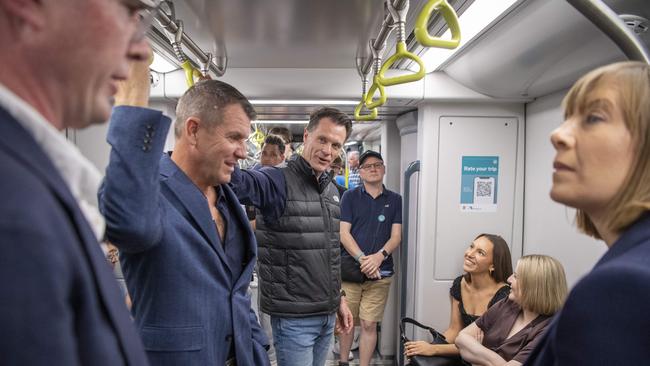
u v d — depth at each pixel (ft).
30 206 0.84
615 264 1.31
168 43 5.16
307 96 6.81
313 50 5.64
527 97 6.52
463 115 7.14
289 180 5.11
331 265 5.34
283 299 5.07
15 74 1.05
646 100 1.40
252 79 6.75
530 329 5.01
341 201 9.25
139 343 1.27
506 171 7.20
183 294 2.70
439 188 7.25
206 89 3.02
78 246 1.01
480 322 5.79
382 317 9.11
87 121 1.27
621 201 1.45
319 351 5.55
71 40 1.07
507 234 7.27
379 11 4.19
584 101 1.50
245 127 3.12
